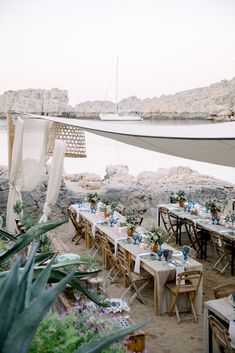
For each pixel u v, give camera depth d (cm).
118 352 175
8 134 908
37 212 1046
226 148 388
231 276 750
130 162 1966
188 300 597
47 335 159
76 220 938
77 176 1417
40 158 884
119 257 655
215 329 418
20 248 191
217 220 845
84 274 193
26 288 128
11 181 834
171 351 493
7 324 118
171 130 477
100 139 2620
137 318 577
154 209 1136
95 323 202
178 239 962
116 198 1143
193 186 1241
